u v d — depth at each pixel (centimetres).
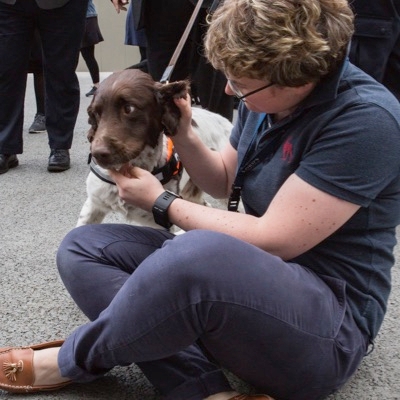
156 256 115
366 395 149
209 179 165
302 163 121
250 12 113
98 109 162
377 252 130
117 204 193
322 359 121
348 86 121
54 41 331
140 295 114
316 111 123
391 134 115
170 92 158
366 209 123
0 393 144
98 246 145
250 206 142
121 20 892
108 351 123
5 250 235
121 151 154
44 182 335
